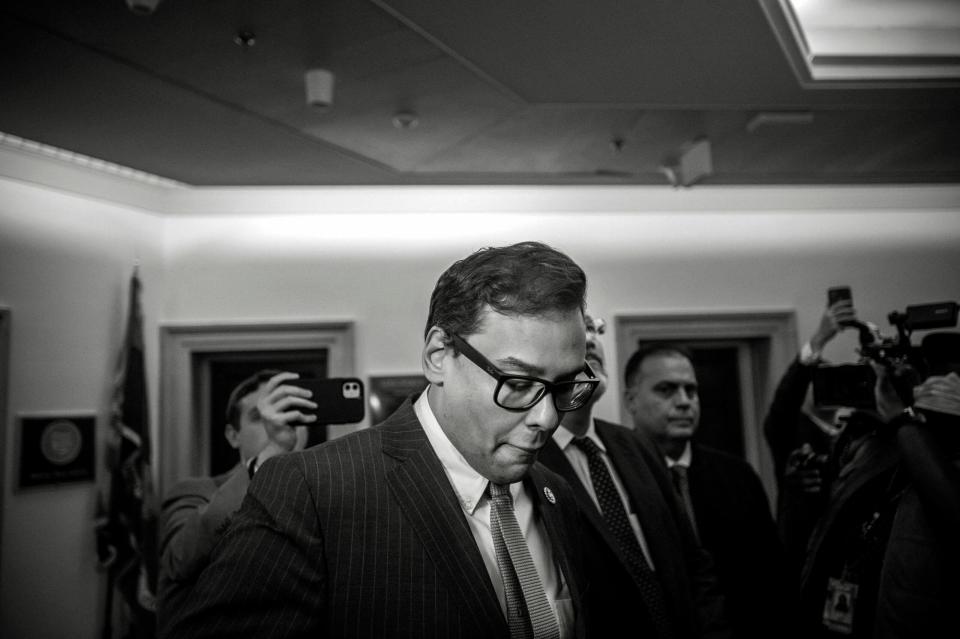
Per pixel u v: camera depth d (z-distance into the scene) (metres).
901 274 4.87
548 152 3.74
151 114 3.07
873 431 2.23
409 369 4.46
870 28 3.20
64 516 3.69
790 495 2.96
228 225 4.46
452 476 1.14
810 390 3.76
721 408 4.99
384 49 2.53
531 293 1.02
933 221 4.95
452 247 4.61
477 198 4.62
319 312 4.46
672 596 1.81
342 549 1.03
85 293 3.91
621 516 1.88
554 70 2.75
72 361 3.81
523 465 1.08
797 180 4.44
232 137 3.37
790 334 4.73
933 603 1.61
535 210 4.65
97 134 3.29
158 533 4.00
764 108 3.22
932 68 2.97
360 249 4.54
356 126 3.28
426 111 3.12
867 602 1.90
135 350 3.98
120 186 4.09
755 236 4.83
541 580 1.17
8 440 3.49
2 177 3.56
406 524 1.06
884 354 2.19
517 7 2.28
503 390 1.02
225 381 4.57
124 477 3.82
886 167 4.21
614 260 4.71
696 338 4.76
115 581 3.74
